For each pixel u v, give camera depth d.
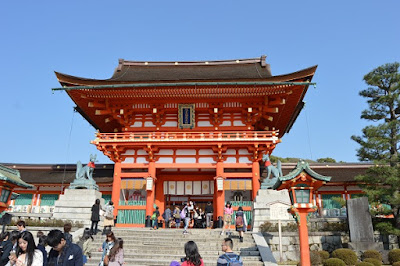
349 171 37.75
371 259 18.41
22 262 7.41
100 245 19.77
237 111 33.00
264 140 29.98
